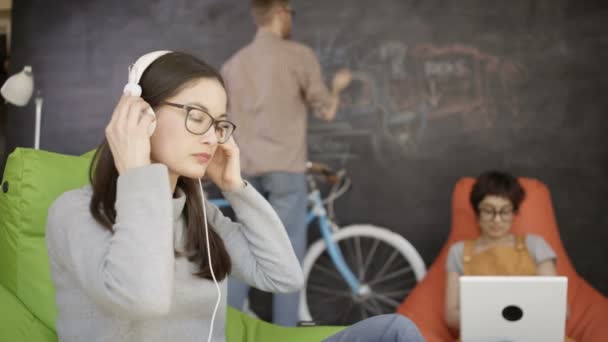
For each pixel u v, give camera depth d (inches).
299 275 59.6
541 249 103.7
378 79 150.9
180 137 49.4
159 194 45.8
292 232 128.1
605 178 146.8
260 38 127.7
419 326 108.3
